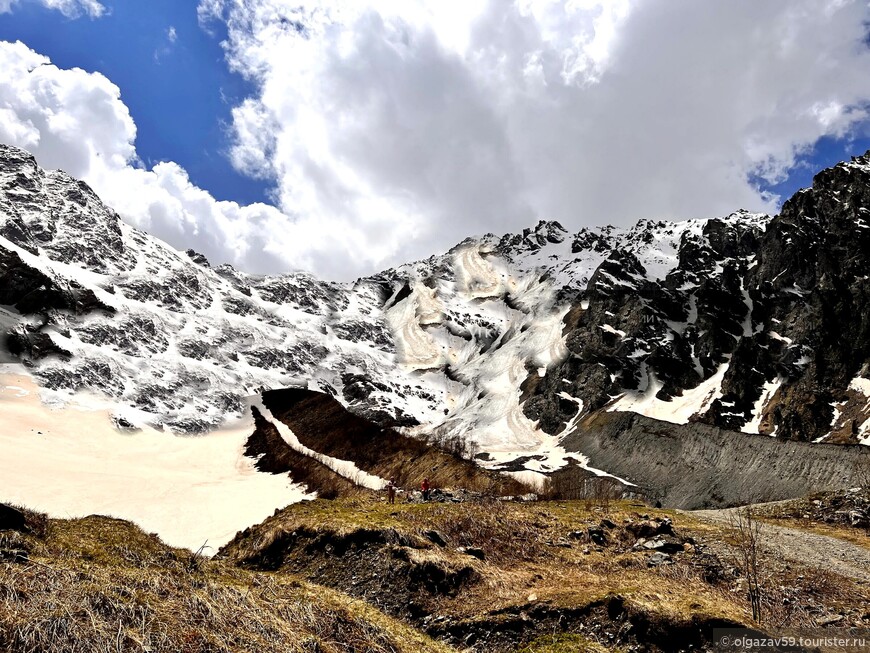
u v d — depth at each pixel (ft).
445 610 56.80
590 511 110.01
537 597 56.95
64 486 292.20
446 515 84.33
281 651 36.60
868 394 290.35
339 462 366.43
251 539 79.30
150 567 49.98
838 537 96.84
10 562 40.42
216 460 405.18
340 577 64.08
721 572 71.51
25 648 29.66
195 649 33.55
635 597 54.24
